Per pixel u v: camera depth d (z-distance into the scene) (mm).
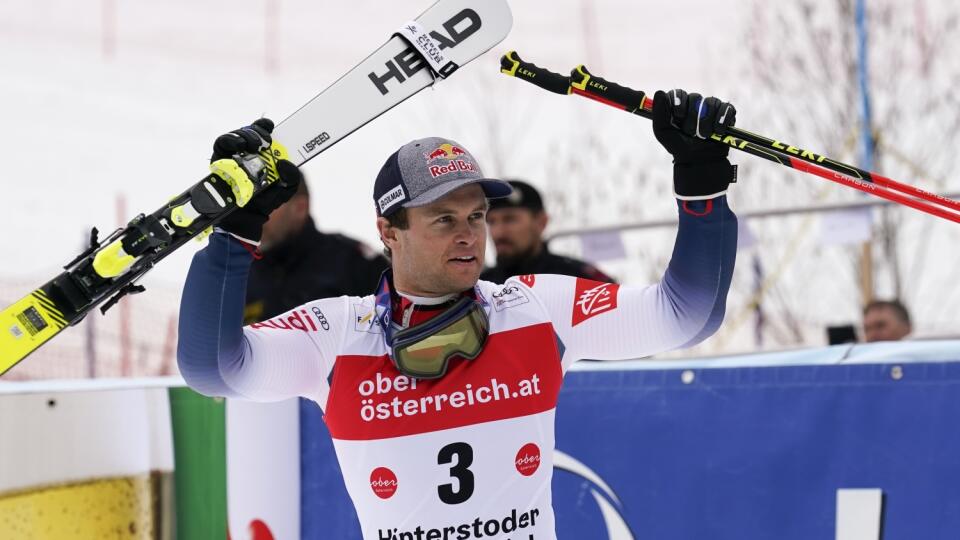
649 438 10055
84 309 7207
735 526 9875
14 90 38656
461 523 7258
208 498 10367
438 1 7961
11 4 40250
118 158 37562
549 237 19375
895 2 32656
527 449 7344
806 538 9750
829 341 14430
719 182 7023
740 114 33531
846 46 32094
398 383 7309
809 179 31062
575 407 10219
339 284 14680
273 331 7492
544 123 36500
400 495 7281
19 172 36469
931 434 9531
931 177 31203
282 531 10617
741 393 9891
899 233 30297
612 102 7406
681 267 7215
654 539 10023
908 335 17281
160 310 29625
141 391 10109
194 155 38125
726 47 36438
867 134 29953
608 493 10133
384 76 7785
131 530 9984
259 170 6867
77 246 34281
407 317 7516
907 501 9562
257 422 10586
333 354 7484
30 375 27094
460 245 7305
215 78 40781
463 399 7281
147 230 6922
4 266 33031
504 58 7594
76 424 9680
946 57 32156
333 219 34875
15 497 9211
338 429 7449
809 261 30203
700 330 7465
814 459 9750
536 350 7473
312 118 7629
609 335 7621
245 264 7008
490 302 7574
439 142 7465
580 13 41031
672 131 7031
